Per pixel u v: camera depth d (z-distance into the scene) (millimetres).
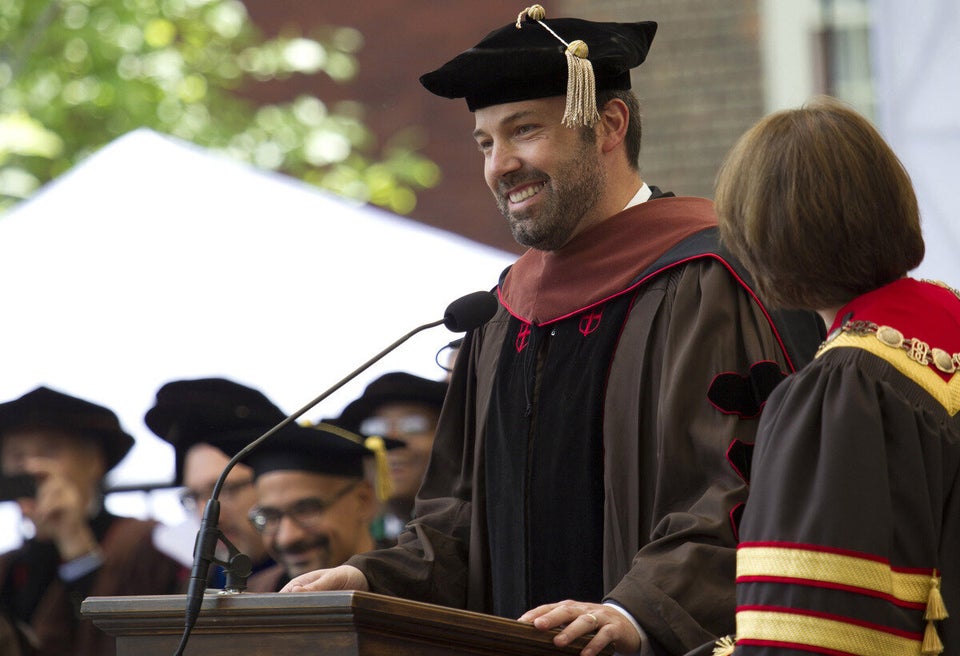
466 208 41344
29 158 34938
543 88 10977
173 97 35969
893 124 18203
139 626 8492
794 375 7730
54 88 34938
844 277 7707
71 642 18422
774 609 7227
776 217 7699
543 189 11016
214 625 8250
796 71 31578
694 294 10445
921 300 7777
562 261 11219
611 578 10320
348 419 18859
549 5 34938
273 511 16453
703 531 9453
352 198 36844
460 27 41781
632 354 10586
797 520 7289
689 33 32250
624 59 11211
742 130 31859
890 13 18297
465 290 20516
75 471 18844
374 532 17594
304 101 37844
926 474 7387
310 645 8016
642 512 10289
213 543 8500
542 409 10930
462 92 11258
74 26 35094
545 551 10734
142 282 20344
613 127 11336
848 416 7324
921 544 7316
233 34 36906
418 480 18578
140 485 19172
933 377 7547
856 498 7191
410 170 37625
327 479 16484
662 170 32219
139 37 35719
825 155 7672
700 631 9078
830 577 7137
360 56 42156
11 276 20391
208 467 17312
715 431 9898
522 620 8859
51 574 18641
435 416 18750
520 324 11477
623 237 11039
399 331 20156
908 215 7734
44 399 18828
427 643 8234
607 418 10555
